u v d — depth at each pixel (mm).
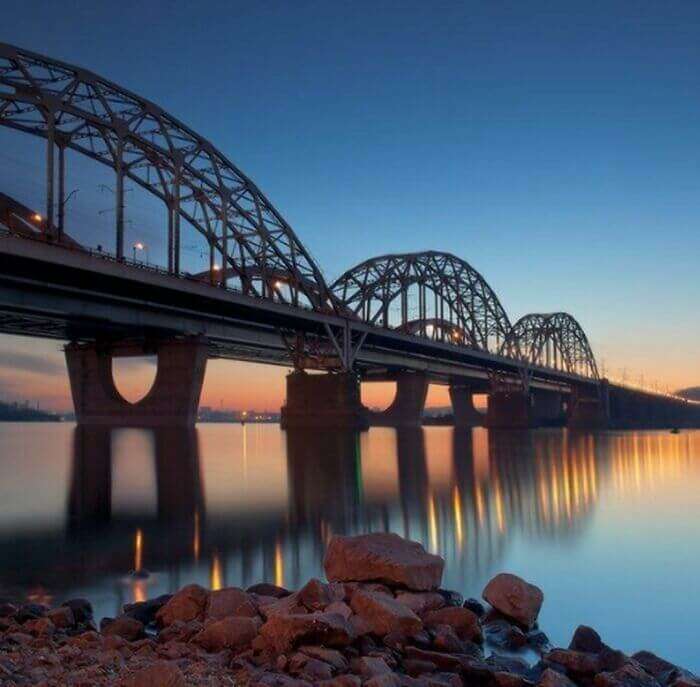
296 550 19719
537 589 12328
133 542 20922
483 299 162500
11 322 82812
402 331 124625
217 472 45469
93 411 98812
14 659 8078
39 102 62000
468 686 8742
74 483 38500
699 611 14219
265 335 103938
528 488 37562
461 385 195625
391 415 145250
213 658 8664
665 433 179875
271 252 94312
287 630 8906
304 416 106062
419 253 134875
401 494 34219
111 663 8180
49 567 17203
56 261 56219
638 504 31547
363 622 9836
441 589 12977
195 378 90875
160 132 76188
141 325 79500
